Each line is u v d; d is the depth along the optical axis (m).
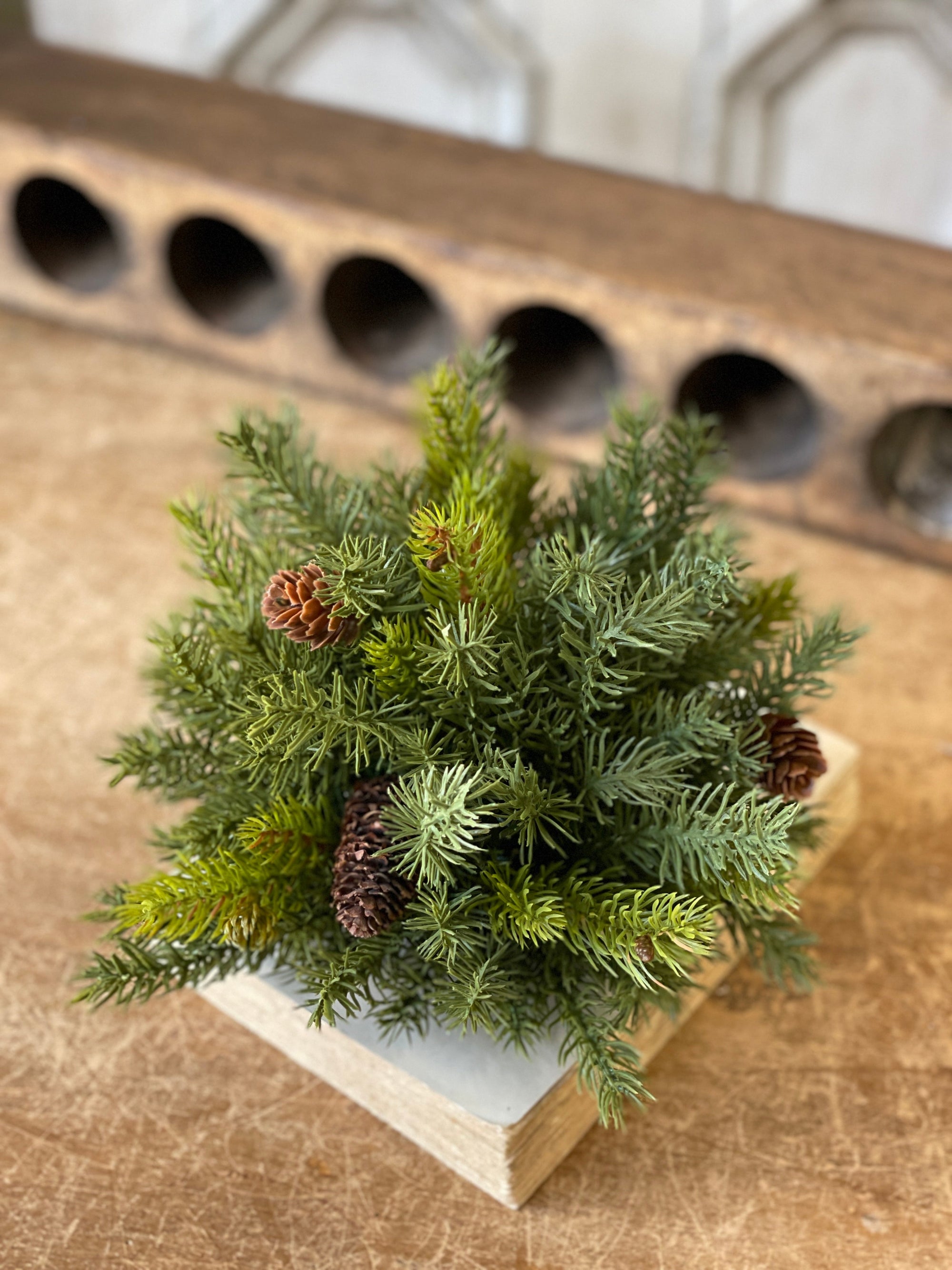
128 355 0.95
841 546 0.79
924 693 0.69
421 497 0.44
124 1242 0.45
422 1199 0.46
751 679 0.45
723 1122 0.48
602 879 0.40
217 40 1.39
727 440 0.81
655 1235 0.45
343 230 0.82
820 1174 0.47
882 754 0.65
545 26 1.31
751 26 1.23
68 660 0.70
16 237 0.95
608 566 0.41
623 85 1.32
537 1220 0.45
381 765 0.42
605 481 0.45
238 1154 0.47
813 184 1.33
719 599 0.39
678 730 0.40
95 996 0.39
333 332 0.89
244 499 0.47
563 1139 0.46
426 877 0.39
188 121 0.94
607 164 1.39
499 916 0.38
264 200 0.84
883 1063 0.50
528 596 0.40
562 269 0.77
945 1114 0.49
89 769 0.63
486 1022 0.37
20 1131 0.48
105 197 0.90
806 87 1.27
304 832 0.40
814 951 0.55
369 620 0.39
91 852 0.59
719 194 0.90
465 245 0.79
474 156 0.93
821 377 0.73
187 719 0.44
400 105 1.41
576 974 0.41
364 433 0.88
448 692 0.38
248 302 0.94
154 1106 0.49
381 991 0.41
